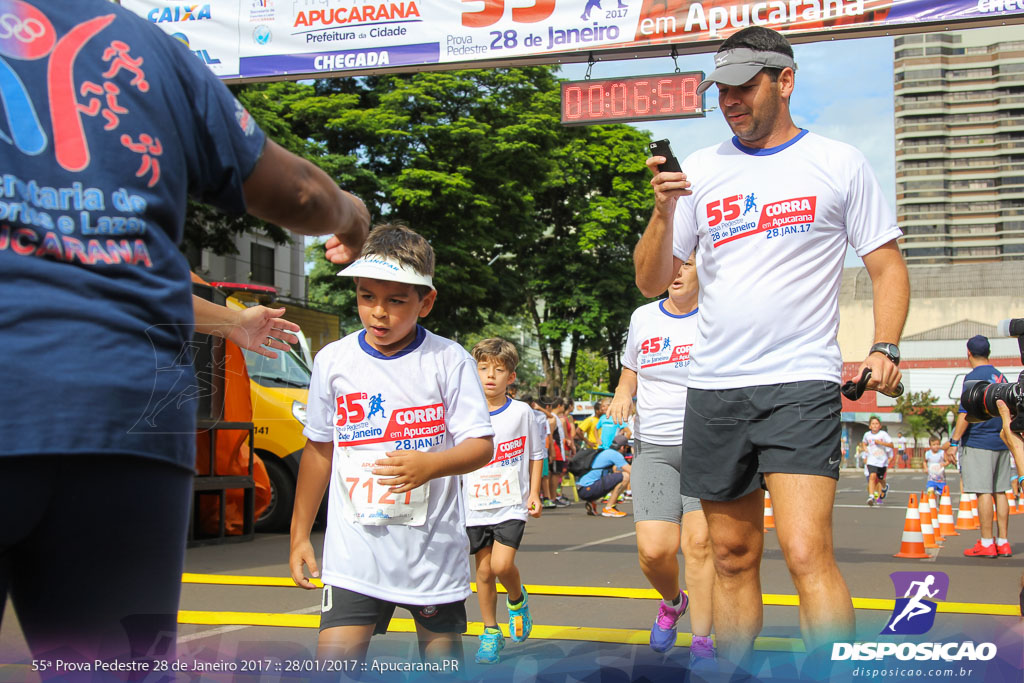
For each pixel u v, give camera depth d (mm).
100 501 1546
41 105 1530
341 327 29172
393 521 3279
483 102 27250
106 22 1626
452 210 26969
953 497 22000
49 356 1470
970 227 143000
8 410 1437
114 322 1535
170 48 1720
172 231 1656
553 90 29406
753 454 3453
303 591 6957
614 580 7672
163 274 1620
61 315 1490
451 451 3299
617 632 5387
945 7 8812
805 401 3309
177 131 1671
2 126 1498
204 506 10391
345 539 3307
